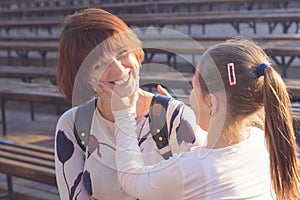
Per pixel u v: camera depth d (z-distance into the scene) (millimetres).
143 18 8211
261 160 1672
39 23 9461
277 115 1629
